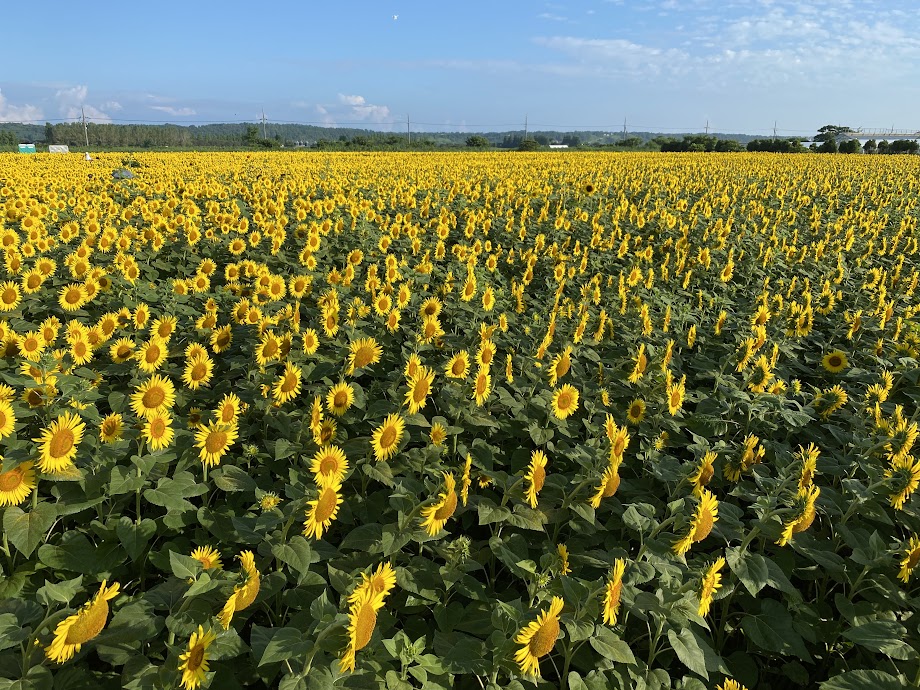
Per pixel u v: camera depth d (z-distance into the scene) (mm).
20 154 52250
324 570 4652
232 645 3324
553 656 4051
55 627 3412
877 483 4875
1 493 3922
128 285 9883
